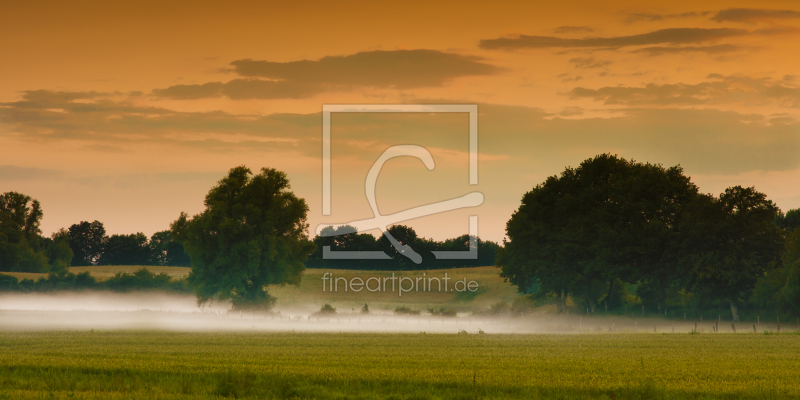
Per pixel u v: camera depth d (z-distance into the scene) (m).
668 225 93.50
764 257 86.75
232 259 98.12
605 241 92.56
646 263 91.75
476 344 47.34
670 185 94.38
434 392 24.80
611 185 97.31
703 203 89.94
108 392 24.36
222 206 100.19
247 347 43.47
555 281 96.69
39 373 28.89
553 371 30.98
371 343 47.47
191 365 32.19
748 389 26.06
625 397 24.19
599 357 38.03
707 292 88.38
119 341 47.50
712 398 24.27
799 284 78.81
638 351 42.06
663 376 29.67
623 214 94.44
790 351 42.69
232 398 23.41
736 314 85.00
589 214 97.25
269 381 25.98
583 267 94.00
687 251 88.12
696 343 49.12
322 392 24.05
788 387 26.88
